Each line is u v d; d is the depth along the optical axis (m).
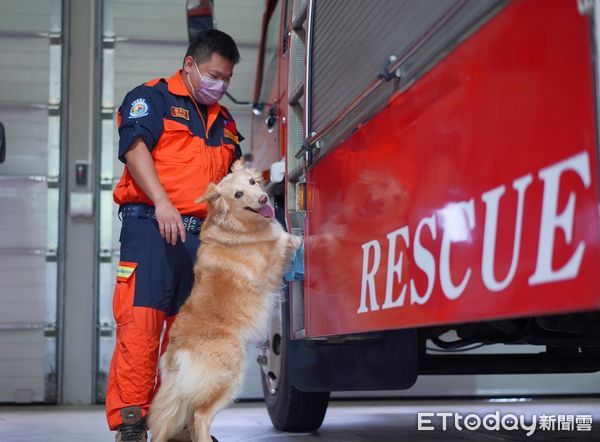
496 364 3.90
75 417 5.98
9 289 7.65
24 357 7.59
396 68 2.04
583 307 1.24
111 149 7.85
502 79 1.49
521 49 1.42
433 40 1.82
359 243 2.38
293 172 3.45
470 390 7.52
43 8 7.89
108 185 7.81
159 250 3.29
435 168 1.80
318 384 3.40
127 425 3.13
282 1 4.20
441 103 1.78
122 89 7.91
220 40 3.45
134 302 3.22
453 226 1.71
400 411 6.13
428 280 1.84
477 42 1.59
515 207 1.45
